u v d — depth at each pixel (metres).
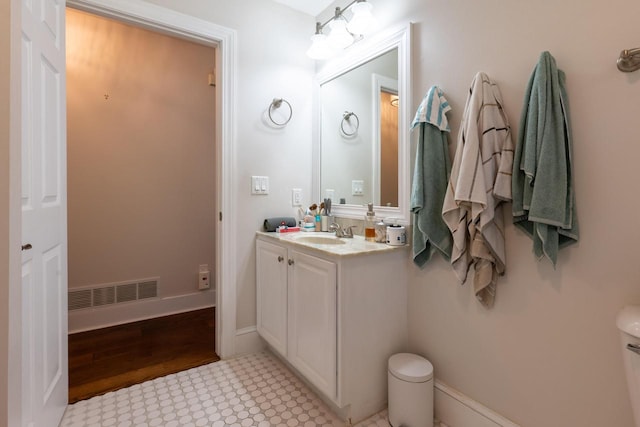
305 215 2.26
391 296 1.60
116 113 2.59
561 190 1.04
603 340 1.04
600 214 1.04
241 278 2.12
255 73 2.13
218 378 1.83
